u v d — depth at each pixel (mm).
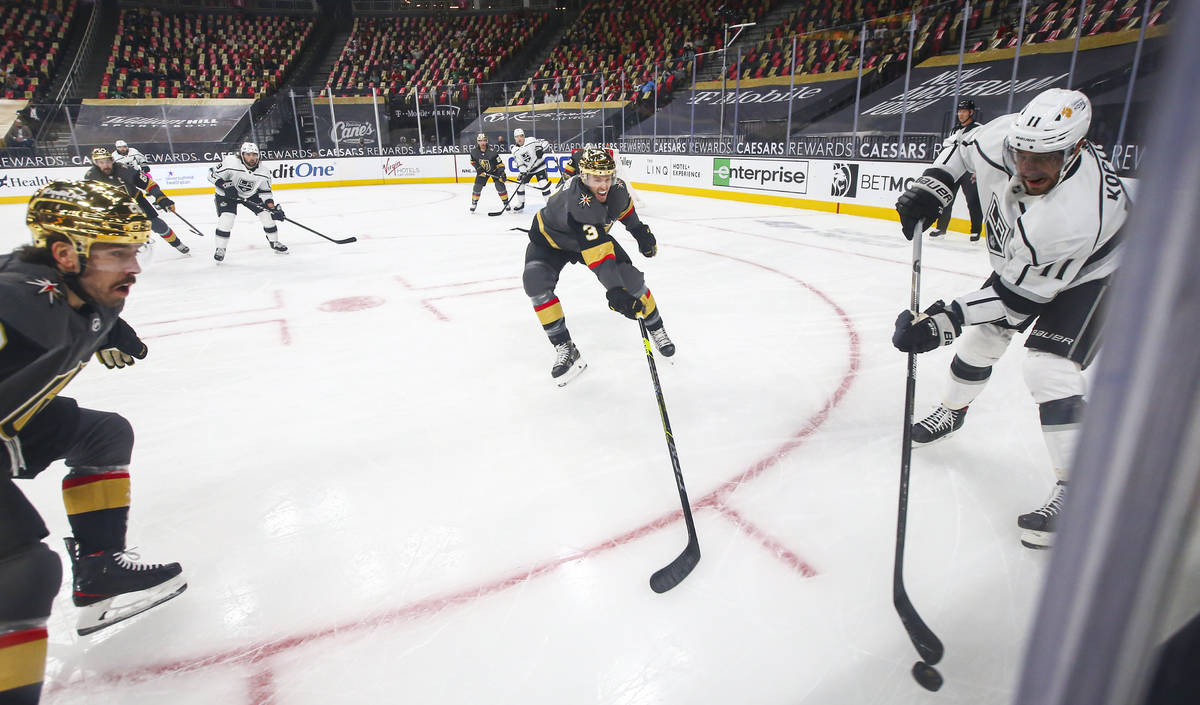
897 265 5547
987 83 10820
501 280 5254
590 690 1408
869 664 1459
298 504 2133
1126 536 402
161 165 13234
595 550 1861
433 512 2068
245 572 1807
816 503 2066
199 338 3861
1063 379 1771
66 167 12664
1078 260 1672
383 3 22516
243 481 2275
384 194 13164
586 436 2545
